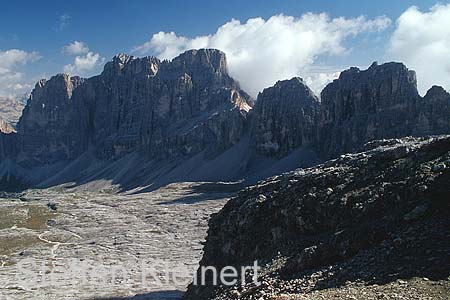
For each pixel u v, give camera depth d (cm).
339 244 4819
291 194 6656
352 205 5547
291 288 4341
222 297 5344
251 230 6850
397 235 4316
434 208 4488
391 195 5169
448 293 3152
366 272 3947
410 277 3538
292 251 5694
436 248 3819
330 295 3531
